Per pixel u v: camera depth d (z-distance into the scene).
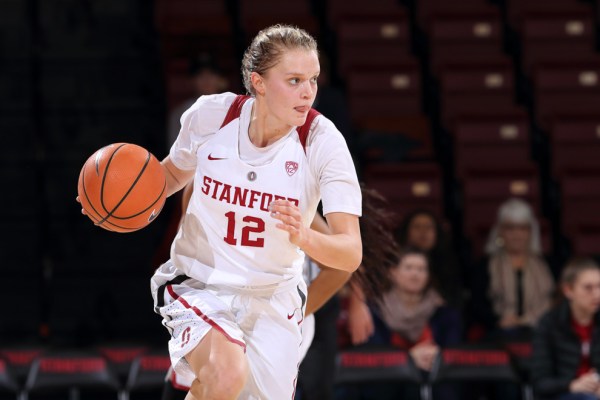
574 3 21.30
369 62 19.72
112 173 6.83
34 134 18.75
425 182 17.59
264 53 6.70
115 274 17.48
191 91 18.95
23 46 19.53
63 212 18.19
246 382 7.21
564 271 12.93
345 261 6.61
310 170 6.90
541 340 12.81
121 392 12.44
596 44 21.23
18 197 18.27
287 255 7.02
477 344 12.56
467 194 17.62
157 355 12.45
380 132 18.53
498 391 13.30
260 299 7.10
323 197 6.81
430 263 13.61
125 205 6.84
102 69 19.53
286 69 6.64
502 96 19.48
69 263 17.61
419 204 17.58
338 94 16.00
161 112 19.20
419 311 13.25
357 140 18.47
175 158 7.24
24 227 17.92
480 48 20.41
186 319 6.96
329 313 10.12
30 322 17.12
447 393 12.87
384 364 12.21
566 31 20.44
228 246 6.99
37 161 18.48
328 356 10.10
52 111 19.00
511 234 14.61
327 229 7.79
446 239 14.16
